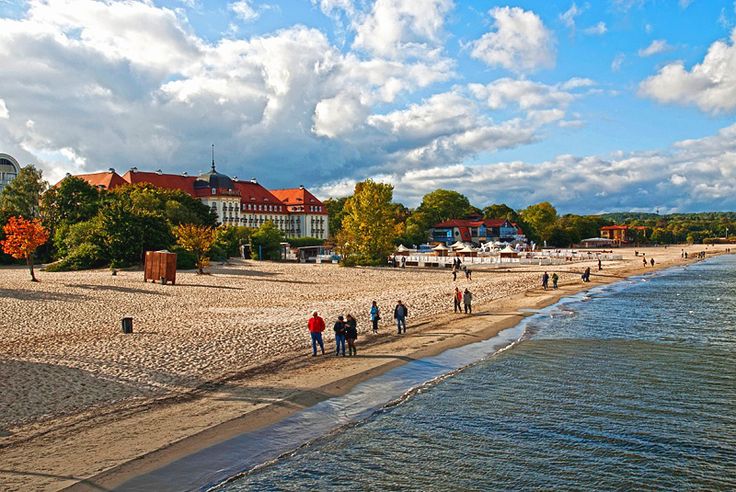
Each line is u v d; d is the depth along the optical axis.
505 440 16.92
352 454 15.70
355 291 55.03
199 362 24.30
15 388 20.14
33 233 56.62
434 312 42.00
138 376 21.91
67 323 33.53
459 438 17.00
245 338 29.59
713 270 98.19
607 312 43.59
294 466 14.82
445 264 94.81
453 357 27.27
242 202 181.25
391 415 18.80
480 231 186.75
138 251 75.00
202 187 172.75
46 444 15.29
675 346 30.27
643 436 17.30
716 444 16.70
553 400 20.64
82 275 64.56
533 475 14.75
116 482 13.25
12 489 12.68
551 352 28.55
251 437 16.38
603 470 15.07
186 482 13.54
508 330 34.91
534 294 56.03
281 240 114.94
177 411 18.14
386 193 94.44
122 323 30.59
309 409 18.95
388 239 94.50
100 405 18.53
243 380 21.89
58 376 21.73
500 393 21.41
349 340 26.59
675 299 53.22
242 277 68.31
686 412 19.42
